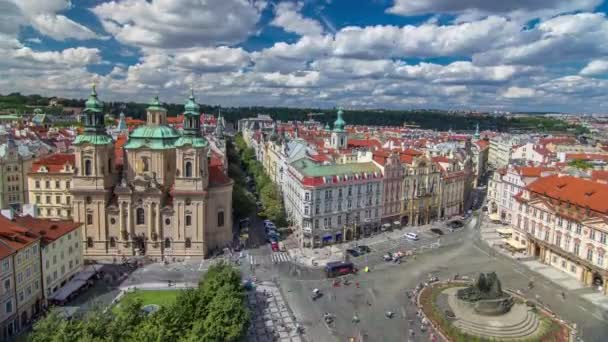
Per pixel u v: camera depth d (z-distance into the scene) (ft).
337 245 467.93
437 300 319.88
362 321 295.48
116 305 304.50
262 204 581.94
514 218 474.49
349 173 484.33
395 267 402.52
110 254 411.13
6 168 556.51
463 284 352.69
